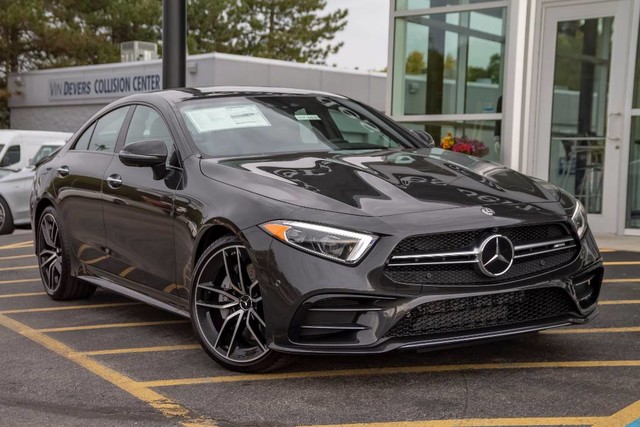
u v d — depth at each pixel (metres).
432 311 3.50
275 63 23.38
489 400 3.46
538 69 9.15
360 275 3.42
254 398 3.61
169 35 8.91
